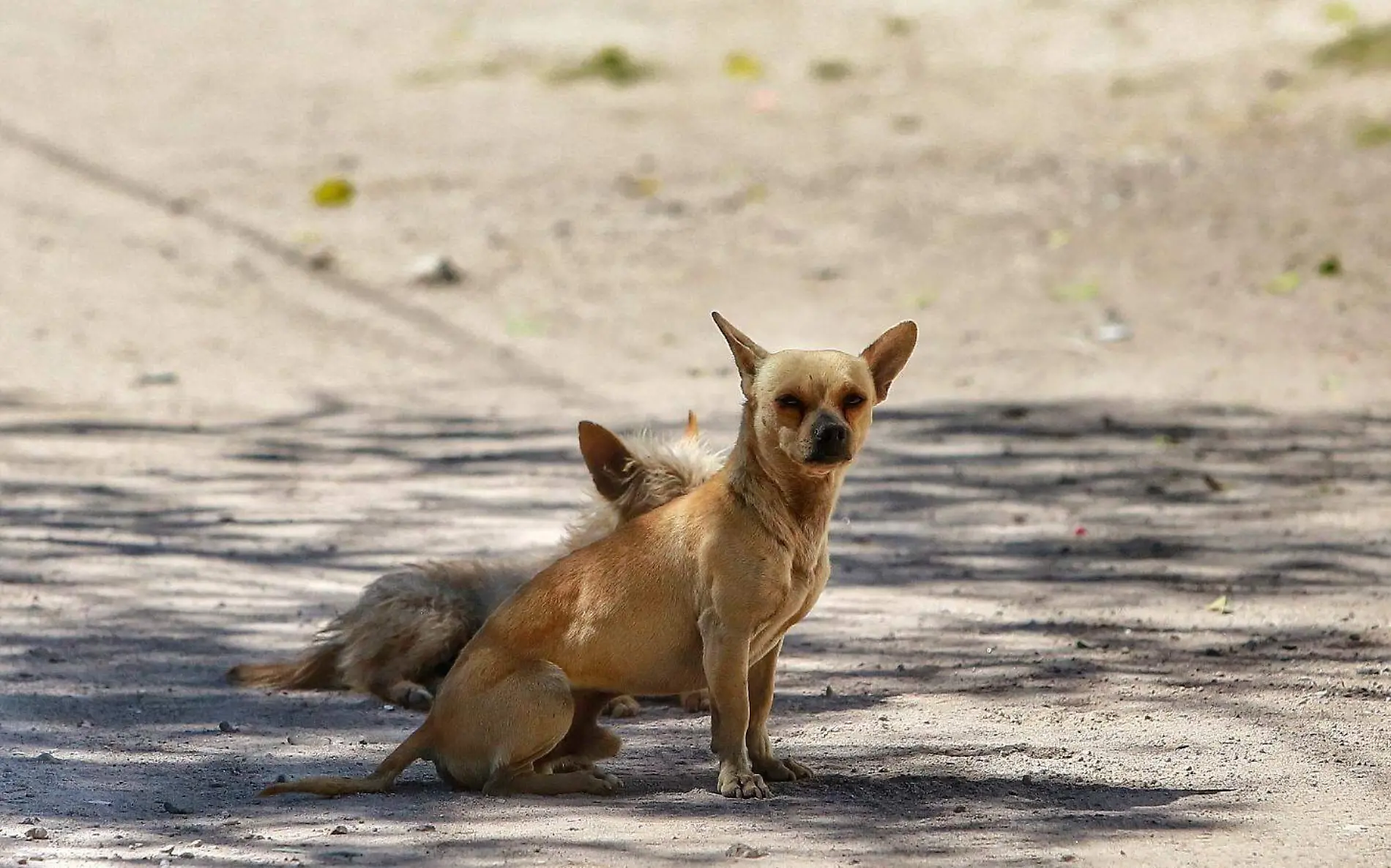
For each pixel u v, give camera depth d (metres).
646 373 24.61
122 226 31.64
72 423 22.47
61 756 11.05
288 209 32.50
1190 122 34.09
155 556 17.00
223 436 22.06
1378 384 22.33
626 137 36.16
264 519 18.47
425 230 31.09
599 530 13.09
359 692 13.62
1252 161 31.39
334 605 15.45
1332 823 9.05
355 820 9.45
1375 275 26.14
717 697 9.84
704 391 23.50
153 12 49.31
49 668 13.37
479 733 10.12
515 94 39.75
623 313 27.27
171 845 8.95
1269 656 12.98
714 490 10.08
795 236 30.08
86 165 35.34
